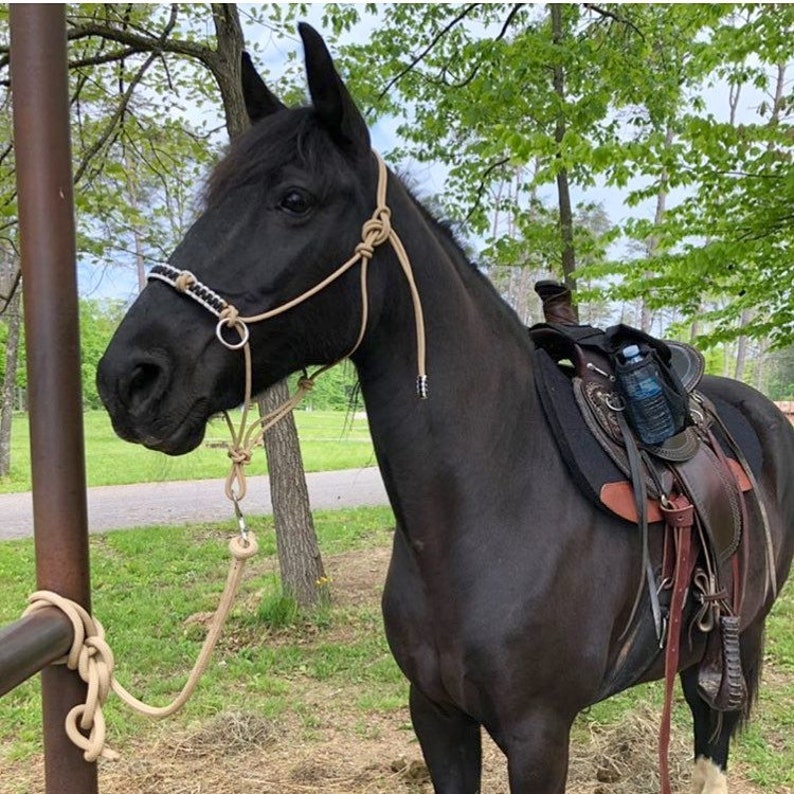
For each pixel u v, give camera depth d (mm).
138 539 7293
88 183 4805
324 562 6145
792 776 2668
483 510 1475
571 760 2773
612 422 1645
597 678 1543
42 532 1095
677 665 1783
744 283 5242
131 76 4785
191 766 2891
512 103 5516
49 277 1068
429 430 1438
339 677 3781
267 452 4684
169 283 1209
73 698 1106
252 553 1206
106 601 5191
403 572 1593
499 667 1446
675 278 5293
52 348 1074
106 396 1163
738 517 1835
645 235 5609
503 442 1516
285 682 3717
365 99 5844
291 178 1237
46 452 1084
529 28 6039
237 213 1238
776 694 3402
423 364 1410
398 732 3209
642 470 1626
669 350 1725
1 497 10898
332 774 2828
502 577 1458
